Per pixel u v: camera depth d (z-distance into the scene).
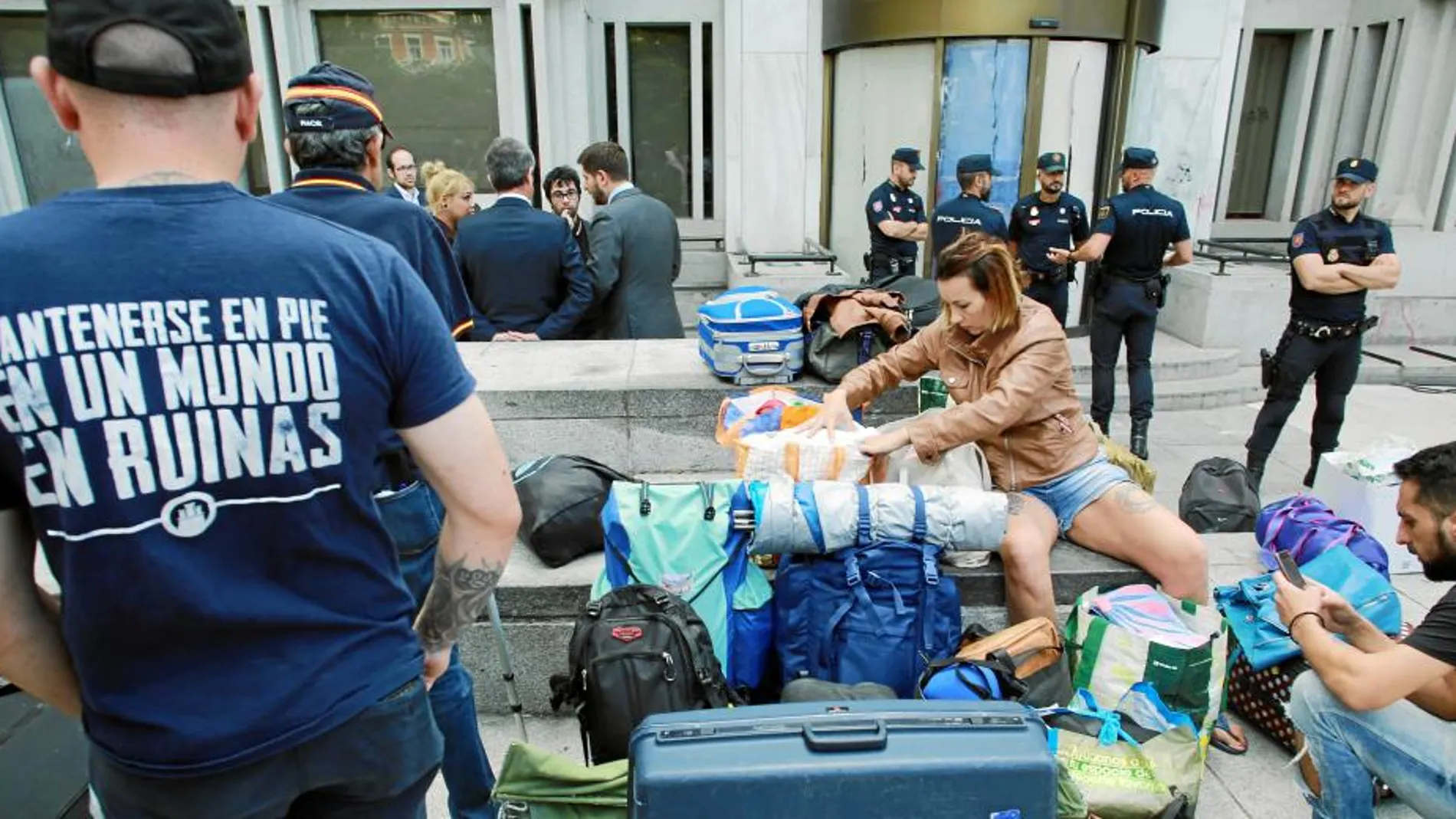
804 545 2.52
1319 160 8.62
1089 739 2.29
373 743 1.11
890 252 6.20
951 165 6.88
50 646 1.05
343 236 1.05
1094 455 2.94
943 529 2.52
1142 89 7.52
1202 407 6.47
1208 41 7.46
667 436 3.79
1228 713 2.85
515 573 2.86
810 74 7.51
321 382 0.99
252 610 0.99
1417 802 2.04
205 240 0.95
